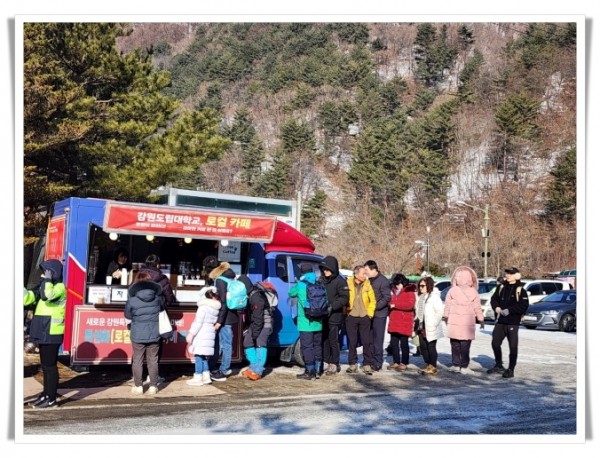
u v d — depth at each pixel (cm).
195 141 1975
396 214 7738
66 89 1700
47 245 1126
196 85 12825
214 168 9288
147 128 1880
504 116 8475
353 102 11125
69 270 1005
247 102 12000
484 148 8519
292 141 9881
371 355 1144
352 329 1138
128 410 834
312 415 829
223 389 982
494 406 903
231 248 1192
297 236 1233
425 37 12925
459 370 1179
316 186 9550
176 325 1054
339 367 1127
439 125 8438
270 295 1070
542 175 8094
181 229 1034
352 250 7475
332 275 1097
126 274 1059
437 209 7769
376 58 13250
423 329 1180
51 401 834
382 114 10638
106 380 1026
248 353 1070
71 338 995
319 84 11931
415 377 1126
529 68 9644
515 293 1147
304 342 1072
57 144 1535
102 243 1138
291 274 1191
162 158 1844
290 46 13075
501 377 1145
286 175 9294
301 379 1073
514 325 1146
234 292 1035
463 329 1169
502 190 7888
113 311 1005
